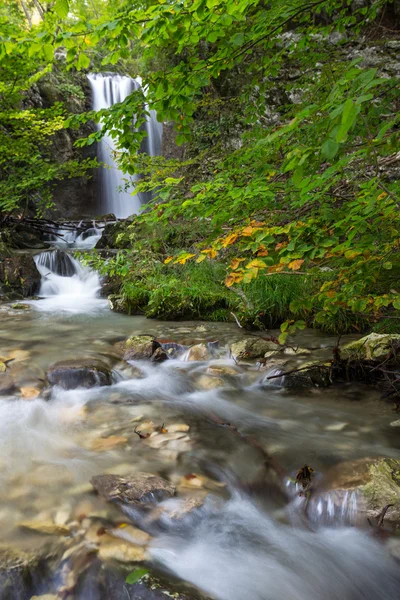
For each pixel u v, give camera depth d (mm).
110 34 2861
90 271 9664
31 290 8719
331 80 4395
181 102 3326
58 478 2580
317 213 3434
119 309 7453
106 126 3408
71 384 4051
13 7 15438
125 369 4547
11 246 11172
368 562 2084
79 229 14273
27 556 1957
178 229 8117
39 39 2736
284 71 9406
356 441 3082
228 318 6715
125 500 2348
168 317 6840
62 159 17031
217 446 3014
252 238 2945
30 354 4934
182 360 4977
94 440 3084
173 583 1819
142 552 2023
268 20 3572
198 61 3512
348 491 2408
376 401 3756
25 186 10344
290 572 2025
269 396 3953
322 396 3906
